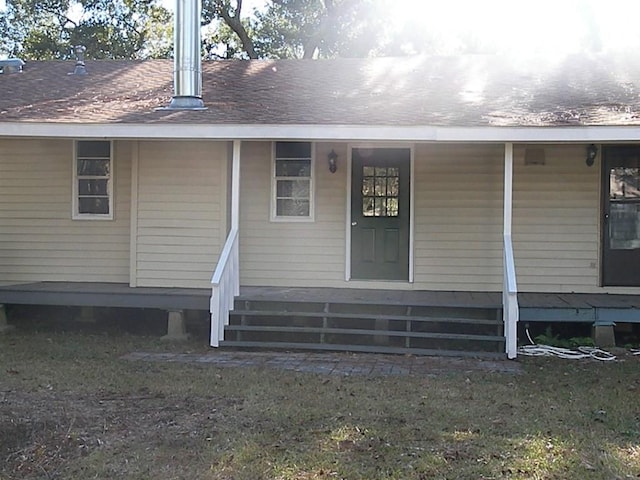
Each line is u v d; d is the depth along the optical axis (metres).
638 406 5.51
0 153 9.95
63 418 5.06
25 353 7.52
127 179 9.71
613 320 7.86
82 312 9.44
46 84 10.89
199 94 9.11
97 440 4.63
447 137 7.61
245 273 9.61
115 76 11.36
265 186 9.57
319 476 4.03
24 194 9.91
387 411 5.32
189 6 8.96
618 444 4.58
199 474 4.08
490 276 9.25
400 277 9.42
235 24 23.53
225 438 4.66
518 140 7.50
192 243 9.24
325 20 24.09
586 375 6.61
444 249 9.32
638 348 7.88
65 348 7.82
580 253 9.06
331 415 5.20
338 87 10.09
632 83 9.59
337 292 8.97
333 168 9.46
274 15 24.78
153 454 4.39
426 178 9.34
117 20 25.80
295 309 8.15
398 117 7.96
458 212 9.29
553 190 9.09
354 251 9.49
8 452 4.46
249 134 7.95
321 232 9.53
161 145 9.27
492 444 4.55
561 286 9.10
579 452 4.41
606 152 8.98
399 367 6.92
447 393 5.88
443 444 4.56
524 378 6.48
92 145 9.80
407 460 4.27
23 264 9.92
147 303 8.56
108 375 6.49
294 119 7.99
